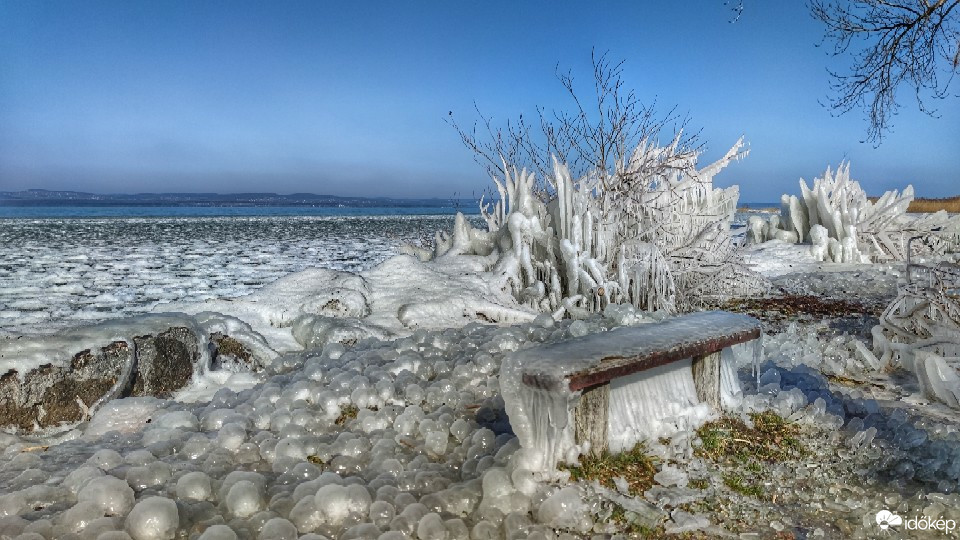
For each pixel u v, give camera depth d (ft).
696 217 34.24
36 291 42.06
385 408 14.19
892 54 36.09
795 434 13.67
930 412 15.57
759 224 57.88
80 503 9.61
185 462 11.82
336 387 15.43
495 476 10.46
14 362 14.33
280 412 14.21
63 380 14.97
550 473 10.81
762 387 15.98
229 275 52.26
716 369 14.26
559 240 27.78
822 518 10.35
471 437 12.46
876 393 17.39
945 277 21.47
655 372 13.12
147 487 10.81
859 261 47.93
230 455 12.28
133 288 44.04
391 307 24.71
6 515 9.79
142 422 14.71
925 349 18.43
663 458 12.03
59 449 13.03
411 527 9.41
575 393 10.34
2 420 14.07
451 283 26.25
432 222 171.83
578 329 18.74
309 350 20.18
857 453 12.70
